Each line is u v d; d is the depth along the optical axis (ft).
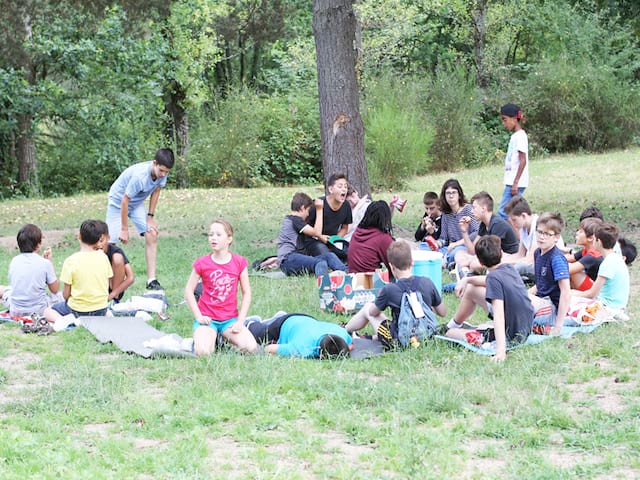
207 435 15.94
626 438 15.34
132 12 81.71
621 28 103.71
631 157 87.15
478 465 14.33
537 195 61.41
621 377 18.83
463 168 88.99
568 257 26.43
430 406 17.20
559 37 107.34
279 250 33.01
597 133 99.50
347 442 15.58
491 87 107.45
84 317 25.11
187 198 68.49
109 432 16.22
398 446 14.99
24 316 25.73
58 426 16.35
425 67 117.80
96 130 81.76
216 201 65.98
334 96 41.50
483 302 22.11
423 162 78.23
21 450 14.87
